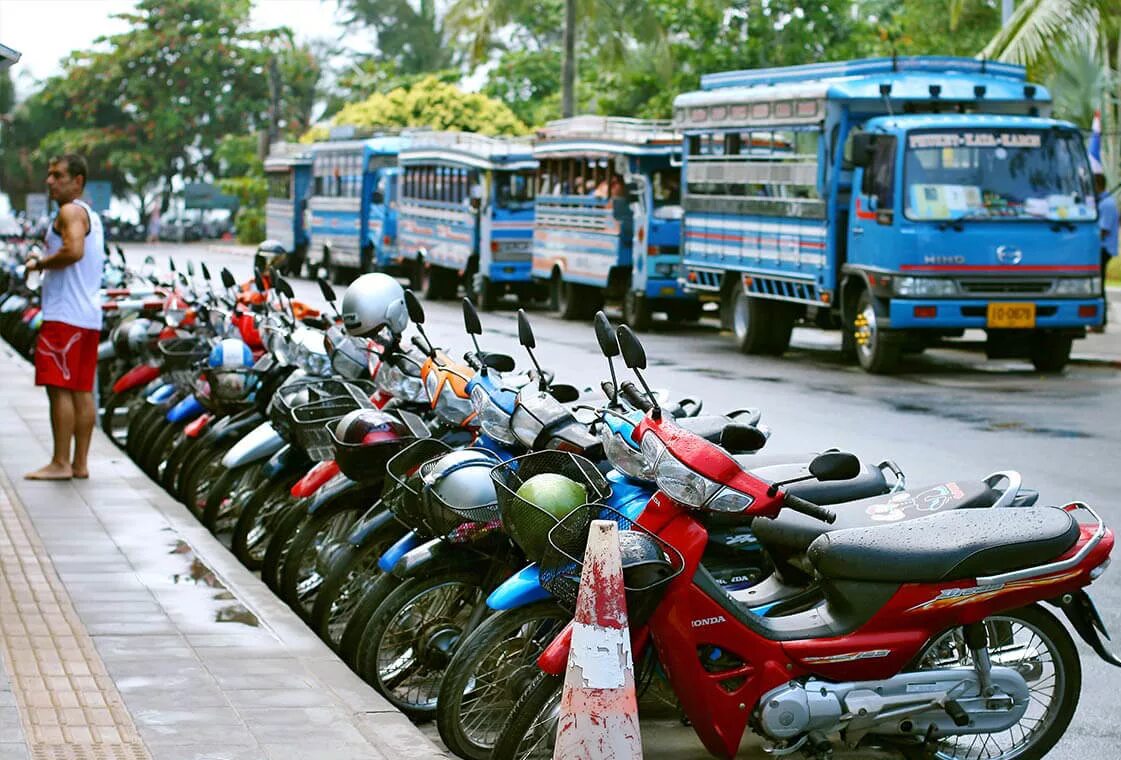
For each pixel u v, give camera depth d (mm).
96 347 10992
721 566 6566
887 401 16594
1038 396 17125
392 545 7254
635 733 4672
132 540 9109
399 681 6848
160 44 83500
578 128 28312
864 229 19234
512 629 5977
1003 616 5992
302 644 7098
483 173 31531
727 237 22609
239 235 71875
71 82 85438
